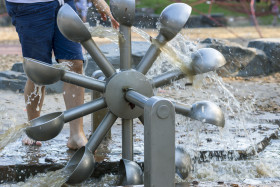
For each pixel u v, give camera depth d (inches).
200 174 116.2
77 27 101.5
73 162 107.7
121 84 104.1
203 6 1136.2
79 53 126.7
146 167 85.6
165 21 105.1
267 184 92.8
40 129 98.9
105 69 106.3
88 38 104.2
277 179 96.3
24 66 100.8
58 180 103.3
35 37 120.6
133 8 103.6
